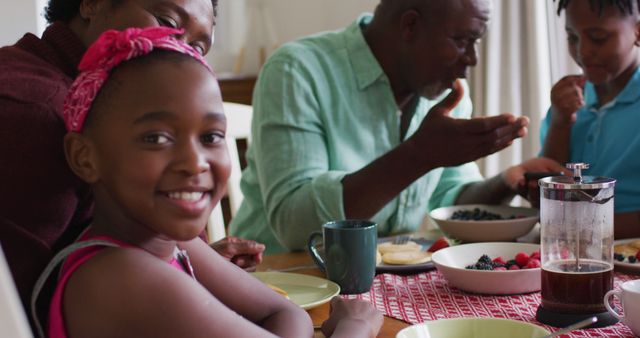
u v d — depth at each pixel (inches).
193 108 31.8
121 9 41.1
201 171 31.9
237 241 56.6
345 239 49.6
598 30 72.5
